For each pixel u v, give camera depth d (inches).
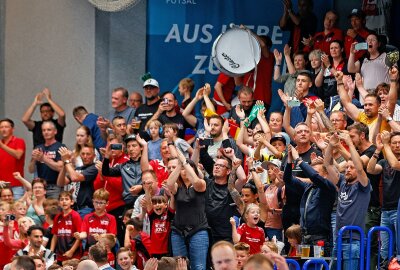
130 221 1153.4
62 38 1492.4
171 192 1120.2
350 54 1316.4
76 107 1425.9
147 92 1364.4
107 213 1219.9
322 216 1064.8
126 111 1386.6
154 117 1338.6
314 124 1227.9
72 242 1203.2
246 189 1136.2
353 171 1042.7
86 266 896.3
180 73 1488.7
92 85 1486.2
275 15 1492.4
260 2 1491.1
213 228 1126.4
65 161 1284.4
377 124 1141.7
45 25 1496.1
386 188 1083.3
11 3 1501.0
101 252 1058.1
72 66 1491.1
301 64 1373.0
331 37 1395.2
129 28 1487.5
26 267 924.0
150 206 1146.0
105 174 1246.9
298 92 1301.7
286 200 1113.4
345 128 1194.6
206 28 1488.7
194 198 1114.7
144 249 1143.0
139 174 1239.5
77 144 1323.8
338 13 1472.7
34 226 1173.7
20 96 1497.3
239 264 1018.7
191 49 1488.7
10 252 1183.6
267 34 1488.7
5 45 1501.0
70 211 1205.1
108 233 1173.7
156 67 1488.7
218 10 1489.9
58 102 1491.1
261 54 1407.5
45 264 1104.2
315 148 1152.2
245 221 1107.3
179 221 1120.2
